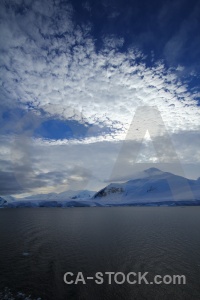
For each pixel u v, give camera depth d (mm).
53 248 42812
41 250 41250
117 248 42250
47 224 87500
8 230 70125
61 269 30516
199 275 27938
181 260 34188
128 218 111000
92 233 61500
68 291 23797
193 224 82125
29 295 22812
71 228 73688
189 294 23031
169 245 44594
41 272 29328
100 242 48188
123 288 24531
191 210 182500
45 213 169125
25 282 26031
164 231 64125
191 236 55000
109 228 72312
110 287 24750
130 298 22281
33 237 55812
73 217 123438
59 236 56844
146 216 122375
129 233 60688
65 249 41844
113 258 35594
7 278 27328
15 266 31797
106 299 22094
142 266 31531
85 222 94125
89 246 44219
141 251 39719
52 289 24266
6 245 46031
